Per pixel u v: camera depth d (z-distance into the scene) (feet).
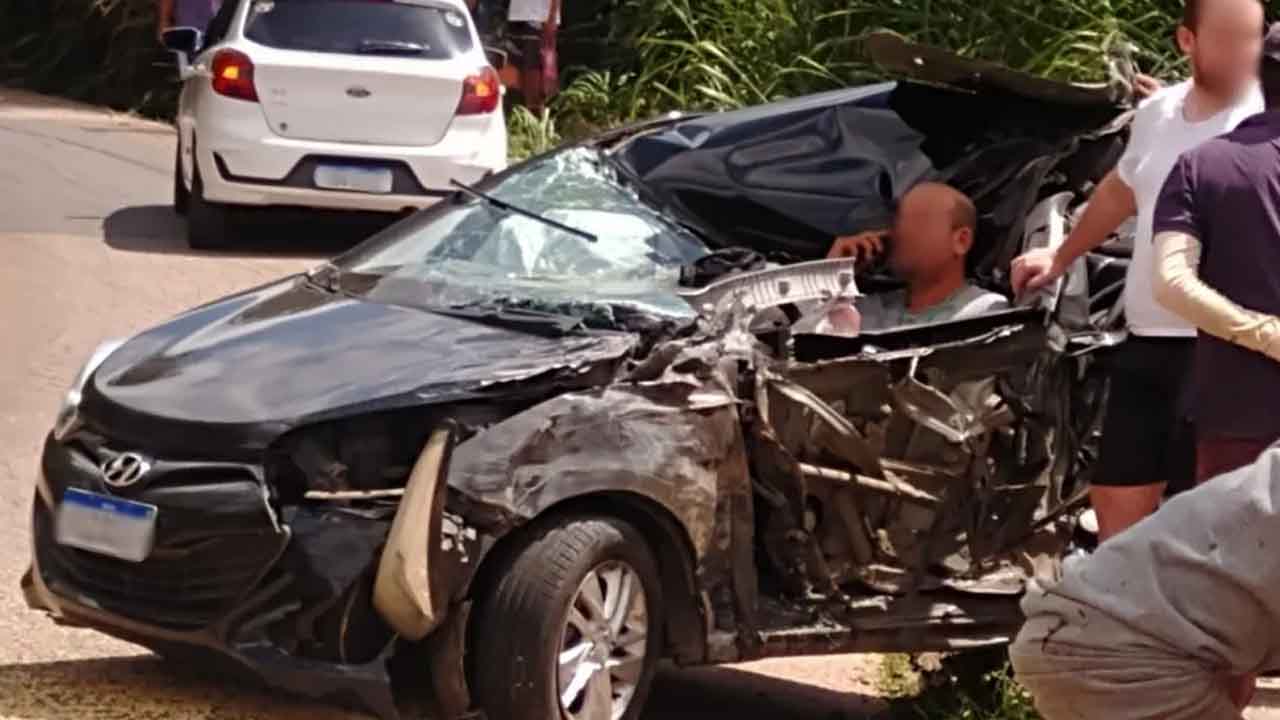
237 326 23.90
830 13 57.93
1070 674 14.17
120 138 69.46
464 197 26.91
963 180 27.66
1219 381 19.02
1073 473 24.73
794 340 23.31
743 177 27.40
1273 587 13.55
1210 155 19.03
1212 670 13.87
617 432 21.18
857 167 27.73
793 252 27.55
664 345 22.20
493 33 65.57
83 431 22.36
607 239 26.00
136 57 81.66
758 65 59.31
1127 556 14.11
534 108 65.92
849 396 23.20
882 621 23.44
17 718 21.94
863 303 26.68
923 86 27.81
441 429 20.36
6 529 29.30
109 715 22.15
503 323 23.11
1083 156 27.25
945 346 23.72
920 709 25.11
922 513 23.61
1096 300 25.79
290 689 20.59
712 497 21.98
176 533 20.90
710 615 22.06
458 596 20.21
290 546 20.52
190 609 20.93
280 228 52.65
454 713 20.54
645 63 64.44
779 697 26.27
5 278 44.65
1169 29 53.26
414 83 47.93
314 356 22.33
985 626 24.11
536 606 20.43
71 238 49.65
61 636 25.32
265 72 47.37
